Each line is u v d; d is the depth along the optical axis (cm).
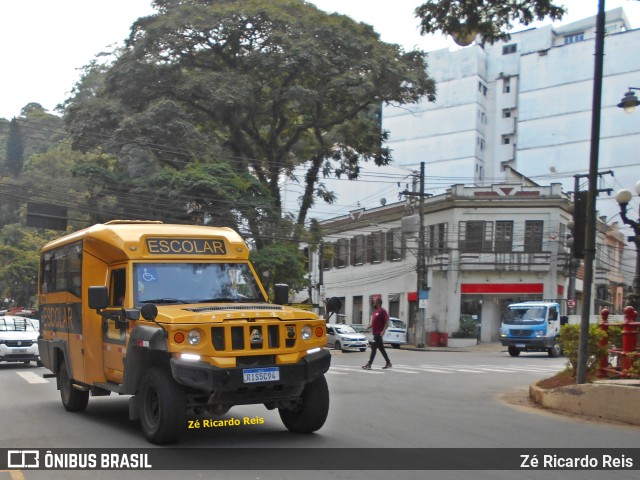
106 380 959
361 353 3284
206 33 3216
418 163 6397
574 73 5847
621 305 5419
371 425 964
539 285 4078
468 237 4134
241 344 776
